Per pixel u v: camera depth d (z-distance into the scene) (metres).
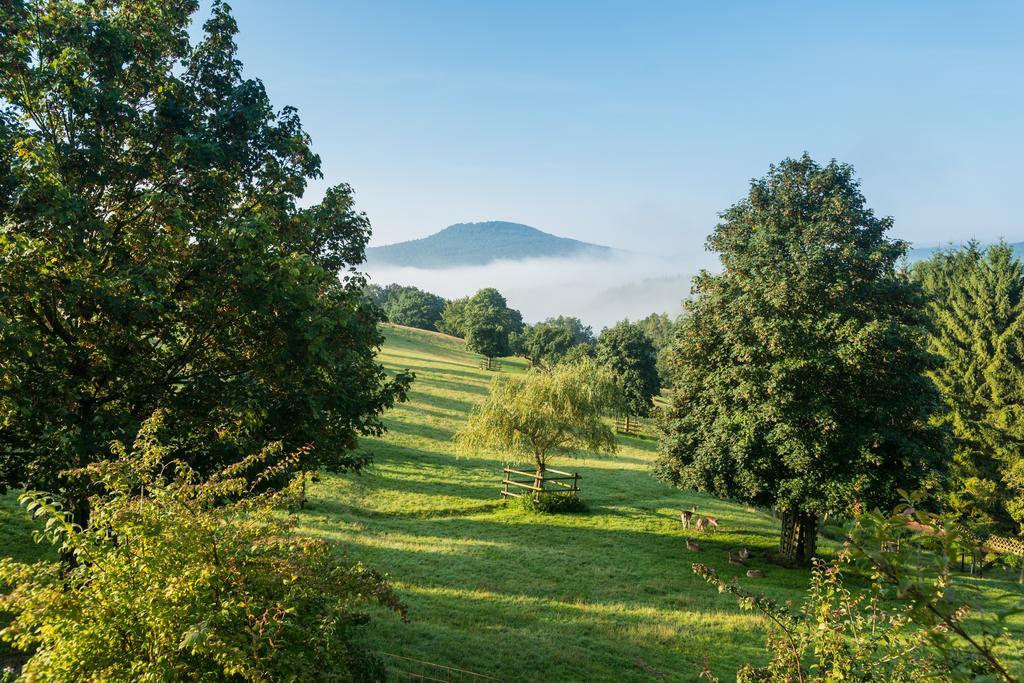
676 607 22.33
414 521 33.22
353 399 17.84
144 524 7.21
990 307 46.62
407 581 22.23
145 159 15.23
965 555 3.97
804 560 30.08
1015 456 41.56
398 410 63.47
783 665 8.63
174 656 6.79
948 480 26.47
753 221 31.61
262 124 17.14
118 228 14.98
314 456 16.80
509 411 37.75
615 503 41.22
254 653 6.62
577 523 35.41
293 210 17.34
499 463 50.53
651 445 72.25
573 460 57.12
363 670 10.03
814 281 27.03
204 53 17.30
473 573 24.20
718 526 37.03
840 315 26.64
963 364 47.00
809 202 30.64
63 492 13.05
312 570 8.07
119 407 14.46
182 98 16.20
